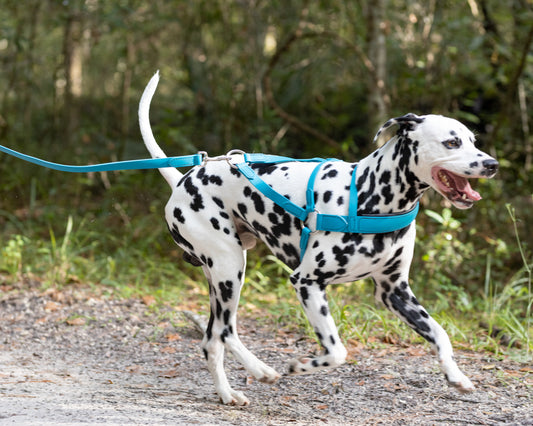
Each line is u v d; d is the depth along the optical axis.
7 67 13.75
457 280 8.66
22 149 12.91
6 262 8.72
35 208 11.45
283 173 4.68
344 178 4.51
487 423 4.57
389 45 10.95
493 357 6.07
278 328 6.94
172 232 5.13
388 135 10.12
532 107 11.53
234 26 12.79
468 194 4.18
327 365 4.38
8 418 4.17
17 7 13.08
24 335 6.84
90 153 12.66
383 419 4.70
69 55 13.39
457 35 10.52
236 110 12.51
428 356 6.05
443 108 10.84
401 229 4.45
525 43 10.02
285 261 4.79
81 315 7.29
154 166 5.01
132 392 5.21
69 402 4.72
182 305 7.71
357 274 4.50
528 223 9.83
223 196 4.86
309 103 13.27
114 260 9.20
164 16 12.15
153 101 15.02
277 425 4.50
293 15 12.60
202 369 5.96
